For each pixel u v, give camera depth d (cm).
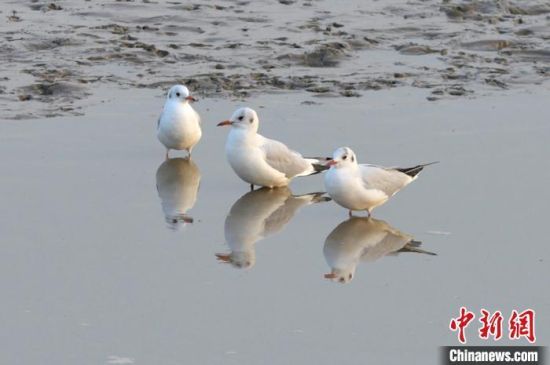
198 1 2805
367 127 1952
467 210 1590
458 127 1958
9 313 1248
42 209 1566
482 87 2214
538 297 1316
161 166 1778
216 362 1152
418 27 2617
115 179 1706
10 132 1891
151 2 2773
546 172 1733
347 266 1404
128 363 1146
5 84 2133
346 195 1555
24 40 2394
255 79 2225
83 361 1149
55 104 2048
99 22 2589
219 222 1555
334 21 2662
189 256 1423
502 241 1480
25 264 1378
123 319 1241
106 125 1948
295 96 2134
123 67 2281
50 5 2716
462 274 1380
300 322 1244
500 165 1766
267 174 1680
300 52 2378
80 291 1309
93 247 1439
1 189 1638
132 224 1527
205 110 2045
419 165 1711
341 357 1170
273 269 1391
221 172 1781
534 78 2278
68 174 1716
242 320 1244
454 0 2842
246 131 1678
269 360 1159
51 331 1209
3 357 1155
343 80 2234
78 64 2278
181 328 1223
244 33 2542
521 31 2603
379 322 1248
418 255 1441
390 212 1599
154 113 2019
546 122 1988
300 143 1861
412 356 1178
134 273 1363
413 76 2278
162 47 2408
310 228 1545
